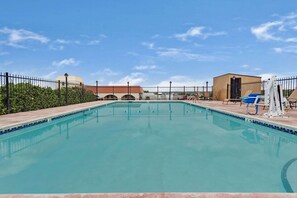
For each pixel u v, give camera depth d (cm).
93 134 637
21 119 738
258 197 194
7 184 300
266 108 1164
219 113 1092
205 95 2402
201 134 628
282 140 552
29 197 195
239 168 353
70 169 353
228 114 985
